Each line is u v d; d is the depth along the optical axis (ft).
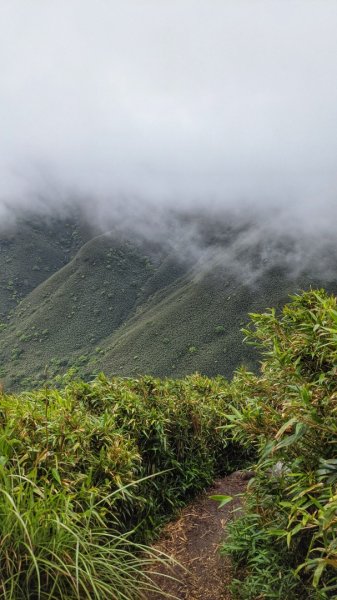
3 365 414.82
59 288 571.28
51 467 8.16
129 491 9.36
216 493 13.00
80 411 10.88
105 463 9.29
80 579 6.39
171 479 12.37
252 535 7.77
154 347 359.05
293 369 6.76
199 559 9.39
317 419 5.49
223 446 15.40
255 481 7.77
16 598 6.09
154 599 8.11
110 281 597.52
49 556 6.55
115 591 6.88
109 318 512.63
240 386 15.69
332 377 6.23
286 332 7.73
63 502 7.35
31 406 10.05
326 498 5.40
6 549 6.16
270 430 6.79
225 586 8.29
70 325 485.56
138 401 12.37
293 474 5.78
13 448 8.24
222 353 323.78
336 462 5.37
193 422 13.83
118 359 354.54
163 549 9.92
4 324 517.96
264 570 7.20
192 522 11.13
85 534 7.02
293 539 6.65
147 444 11.83
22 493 6.70
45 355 427.74
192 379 19.27
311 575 6.35
